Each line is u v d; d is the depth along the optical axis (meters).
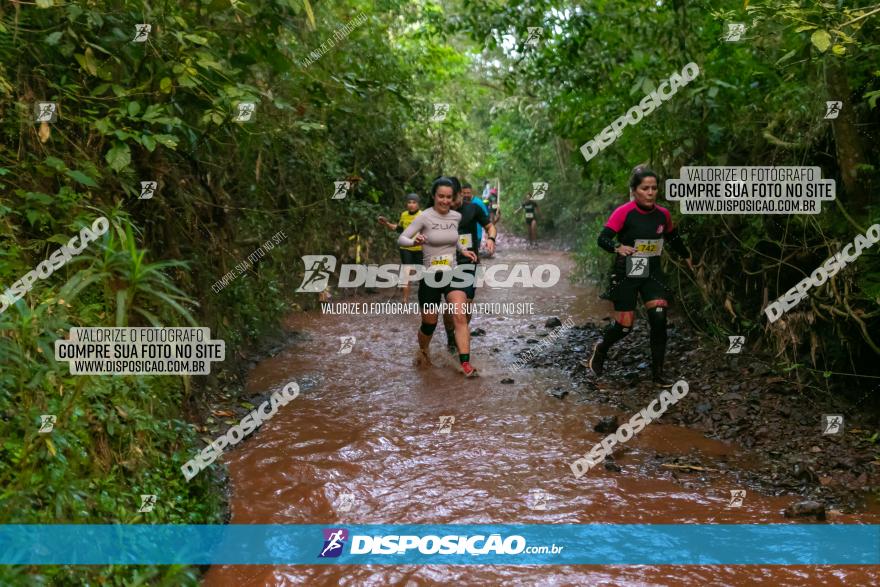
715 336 6.59
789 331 5.34
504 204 24.20
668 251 7.39
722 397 5.30
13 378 2.87
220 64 4.85
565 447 4.57
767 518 3.56
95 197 4.32
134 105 4.18
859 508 3.65
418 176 14.36
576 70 7.37
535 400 5.59
